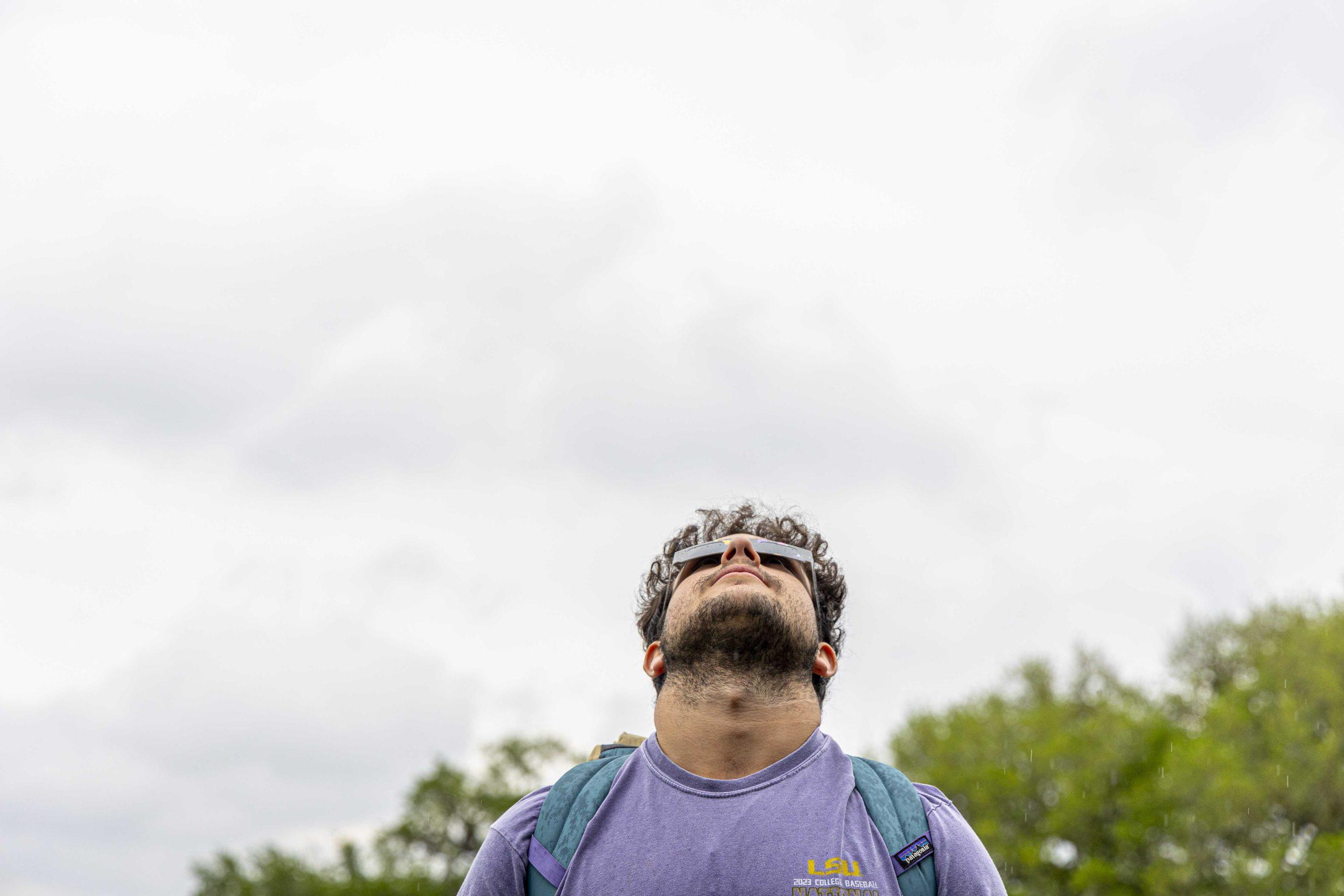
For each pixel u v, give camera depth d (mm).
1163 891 20031
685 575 2367
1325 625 24266
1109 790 23516
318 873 43062
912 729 29438
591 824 2064
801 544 2969
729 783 2068
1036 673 32812
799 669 2209
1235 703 23594
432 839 42500
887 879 1971
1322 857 18391
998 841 24047
